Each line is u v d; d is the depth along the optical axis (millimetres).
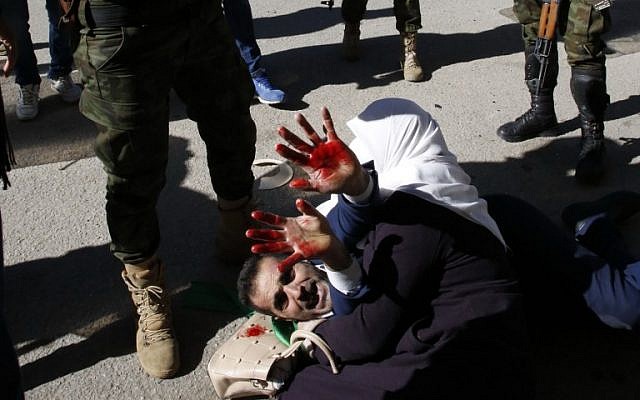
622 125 3734
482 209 2080
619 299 2320
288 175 3455
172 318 2674
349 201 1938
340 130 3881
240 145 2631
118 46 2092
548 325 2570
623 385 2365
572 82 3279
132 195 2316
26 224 3260
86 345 2623
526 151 3576
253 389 2285
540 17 3375
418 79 4289
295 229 1830
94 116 2219
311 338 2117
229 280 2871
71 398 2426
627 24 4863
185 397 2412
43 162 3719
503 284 2023
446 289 1986
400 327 2008
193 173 3564
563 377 2400
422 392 1978
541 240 2449
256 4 5828
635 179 3326
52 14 4000
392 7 5512
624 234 2934
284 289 2203
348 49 4582
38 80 4109
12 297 2848
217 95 2502
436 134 2162
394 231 1938
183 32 2229
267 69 4598
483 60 4539
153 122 2236
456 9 5379
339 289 1965
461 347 1971
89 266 2986
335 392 2086
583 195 3242
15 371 1928
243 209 2807
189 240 3107
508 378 1987
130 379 2482
